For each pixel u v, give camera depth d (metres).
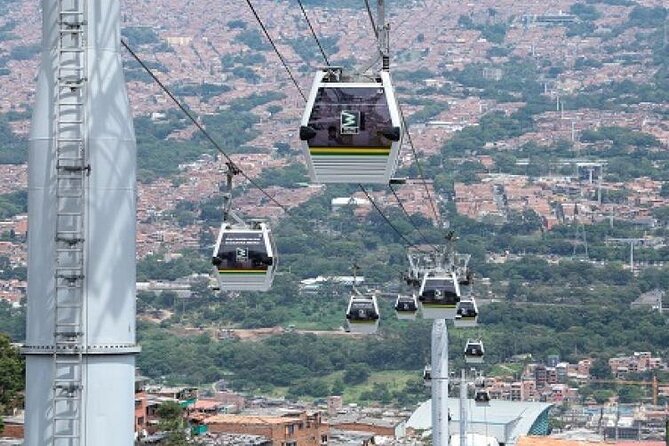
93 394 29.91
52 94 30.05
